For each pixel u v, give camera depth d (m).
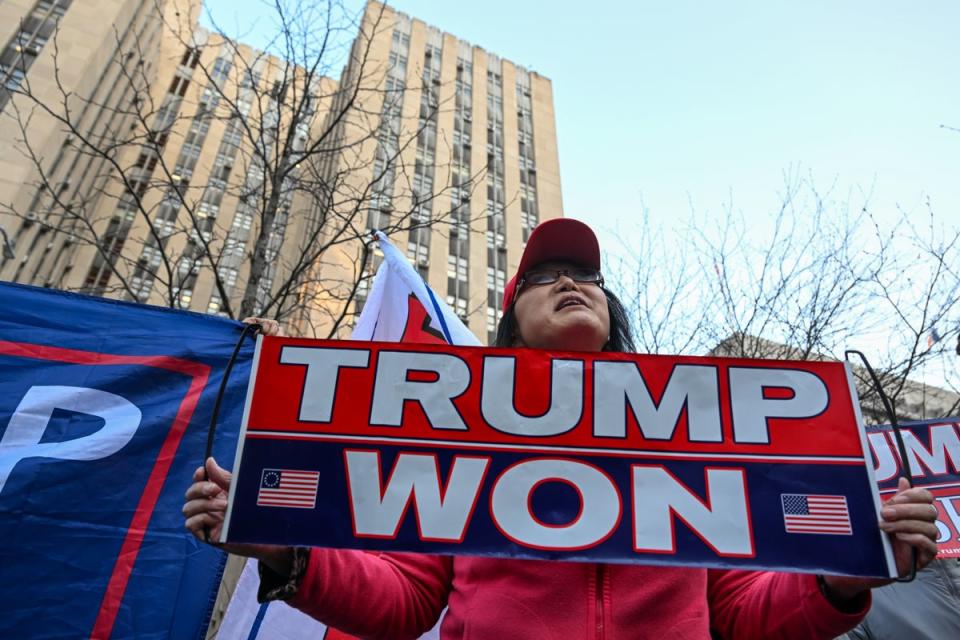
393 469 2.01
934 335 9.30
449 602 2.23
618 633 1.91
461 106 35.66
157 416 3.39
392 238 26.19
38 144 19.28
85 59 21.91
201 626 2.97
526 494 1.99
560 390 2.15
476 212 31.88
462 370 2.17
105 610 2.89
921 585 5.05
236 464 1.97
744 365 2.17
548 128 38.50
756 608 2.06
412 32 37.25
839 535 1.88
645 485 2.00
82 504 3.07
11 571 2.85
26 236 19.73
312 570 1.92
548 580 2.01
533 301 2.79
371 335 4.55
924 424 4.35
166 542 3.10
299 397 2.09
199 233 7.31
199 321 3.74
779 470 1.99
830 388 2.11
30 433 3.18
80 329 3.53
